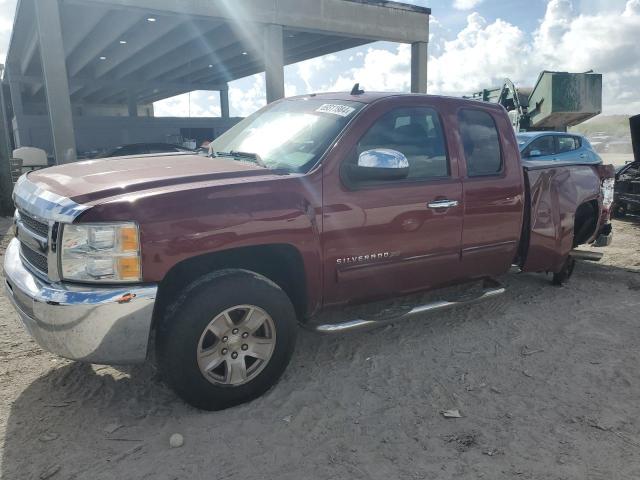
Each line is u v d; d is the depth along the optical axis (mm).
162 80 33250
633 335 4336
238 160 3766
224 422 3039
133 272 2787
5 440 2846
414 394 3377
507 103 17188
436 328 4461
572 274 6078
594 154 12602
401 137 3791
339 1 15656
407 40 17344
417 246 3814
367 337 4266
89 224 2736
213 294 2955
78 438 2875
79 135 27469
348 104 3822
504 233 4352
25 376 3566
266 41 14648
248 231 3037
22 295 2955
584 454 2771
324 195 3361
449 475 2602
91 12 17391
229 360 3105
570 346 4117
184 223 2867
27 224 3234
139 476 2572
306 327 3582
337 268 3482
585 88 14672
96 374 3590
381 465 2674
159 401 3260
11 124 36125
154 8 12680
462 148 4078
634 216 9516
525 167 4629
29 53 22828
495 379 3586
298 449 2797
